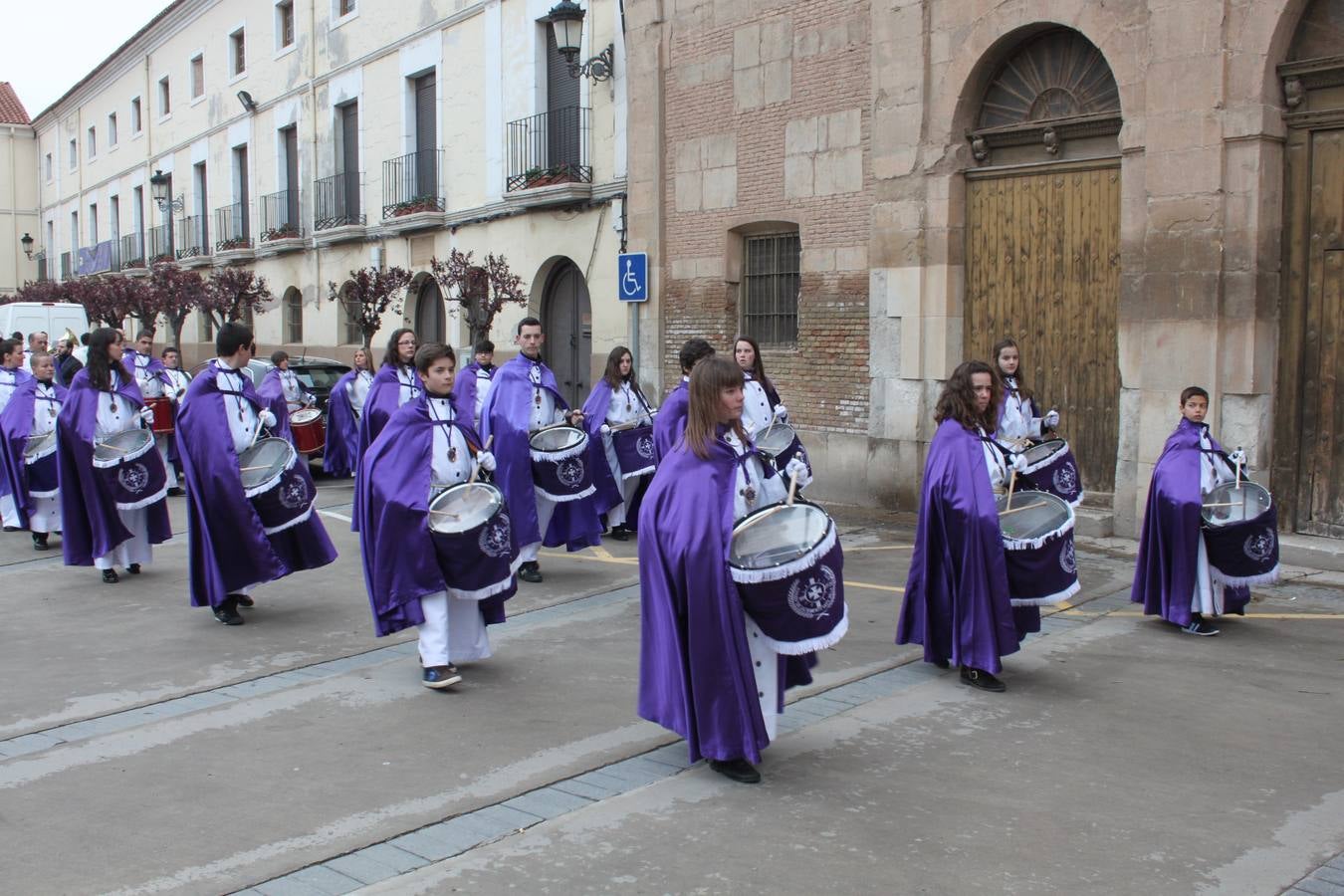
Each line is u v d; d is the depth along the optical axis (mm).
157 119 35688
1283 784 5066
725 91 14375
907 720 5957
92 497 9602
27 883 4289
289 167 27703
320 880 4281
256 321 29141
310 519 8383
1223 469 7730
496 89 19562
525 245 19016
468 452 7074
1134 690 6410
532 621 8188
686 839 4566
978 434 6566
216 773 5371
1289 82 9406
